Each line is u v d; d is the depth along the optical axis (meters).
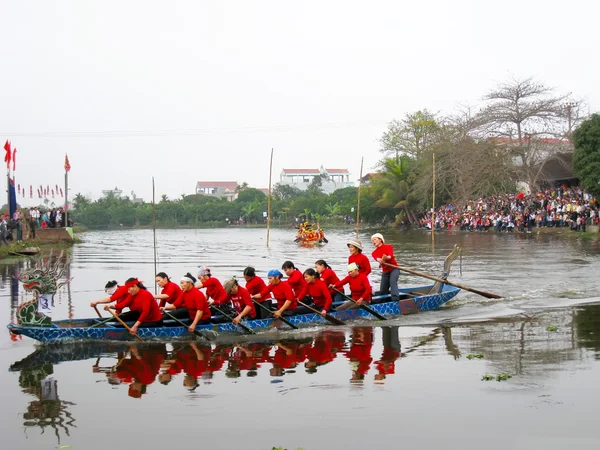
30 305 11.01
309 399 7.88
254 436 6.78
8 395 8.24
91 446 6.63
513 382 8.38
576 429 6.79
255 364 9.62
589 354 9.74
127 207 102.06
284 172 160.25
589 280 18.89
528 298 15.70
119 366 9.62
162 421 7.26
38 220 41.81
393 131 68.19
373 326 12.49
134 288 11.17
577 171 38.38
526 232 43.22
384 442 6.56
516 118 46.97
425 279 20.38
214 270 24.59
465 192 49.56
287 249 37.91
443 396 7.89
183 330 11.59
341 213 90.69
